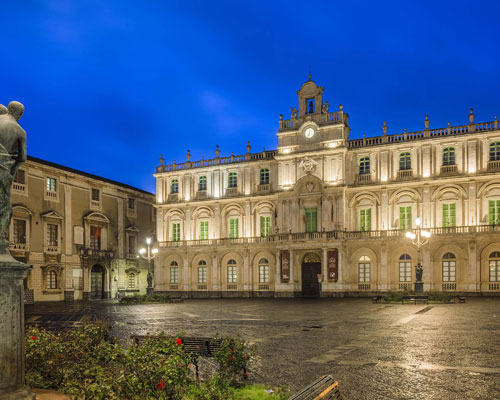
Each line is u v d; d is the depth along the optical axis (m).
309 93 61.03
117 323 27.52
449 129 54.31
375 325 24.33
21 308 7.50
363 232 56.03
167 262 67.81
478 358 14.91
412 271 53.91
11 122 7.82
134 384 7.97
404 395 10.70
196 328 24.25
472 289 50.53
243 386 11.37
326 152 58.06
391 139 57.12
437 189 53.88
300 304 44.06
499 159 51.53
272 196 61.91
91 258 63.22
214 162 67.00
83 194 63.53
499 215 50.97
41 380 9.75
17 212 53.62
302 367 13.73
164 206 68.75
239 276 63.22
